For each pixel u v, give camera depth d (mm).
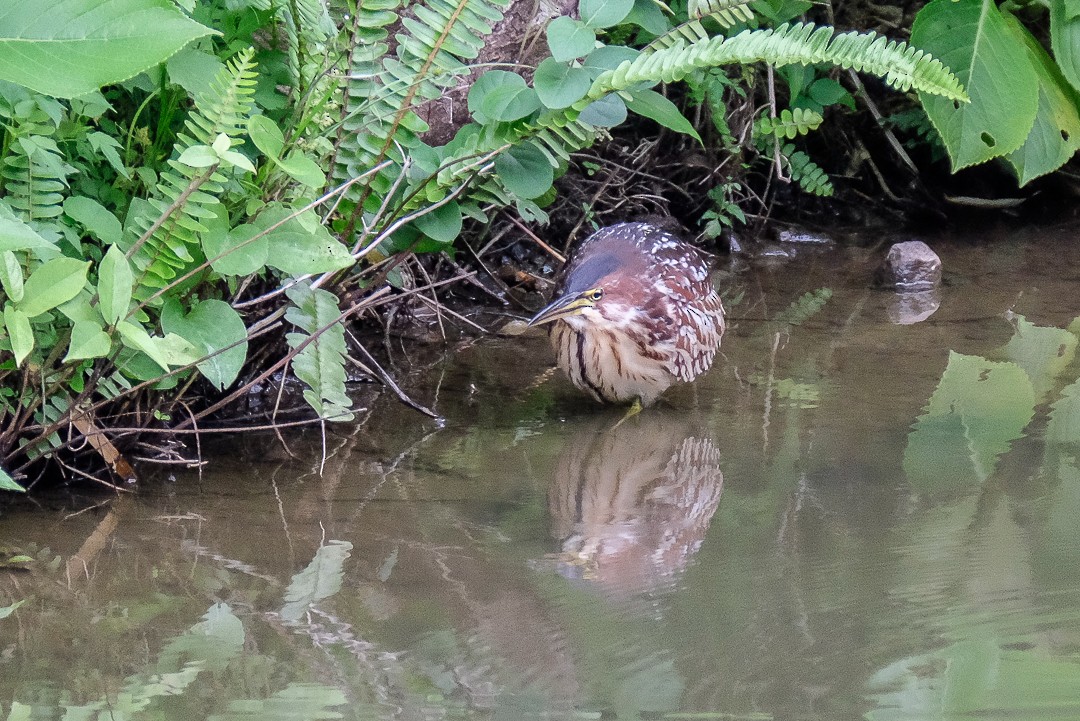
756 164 15508
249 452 9094
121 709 5465
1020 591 6480
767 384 10695
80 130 7668
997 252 14609
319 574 7012
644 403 10375
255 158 8336
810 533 7469
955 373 10727
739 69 14102
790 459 8898
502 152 8695
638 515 7918
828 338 11844
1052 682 5484
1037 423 9445
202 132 7184
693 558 7145
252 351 9508
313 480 8586
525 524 7805
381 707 5465
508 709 5410
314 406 8516
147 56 6430
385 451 9219
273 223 7555
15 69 6352
